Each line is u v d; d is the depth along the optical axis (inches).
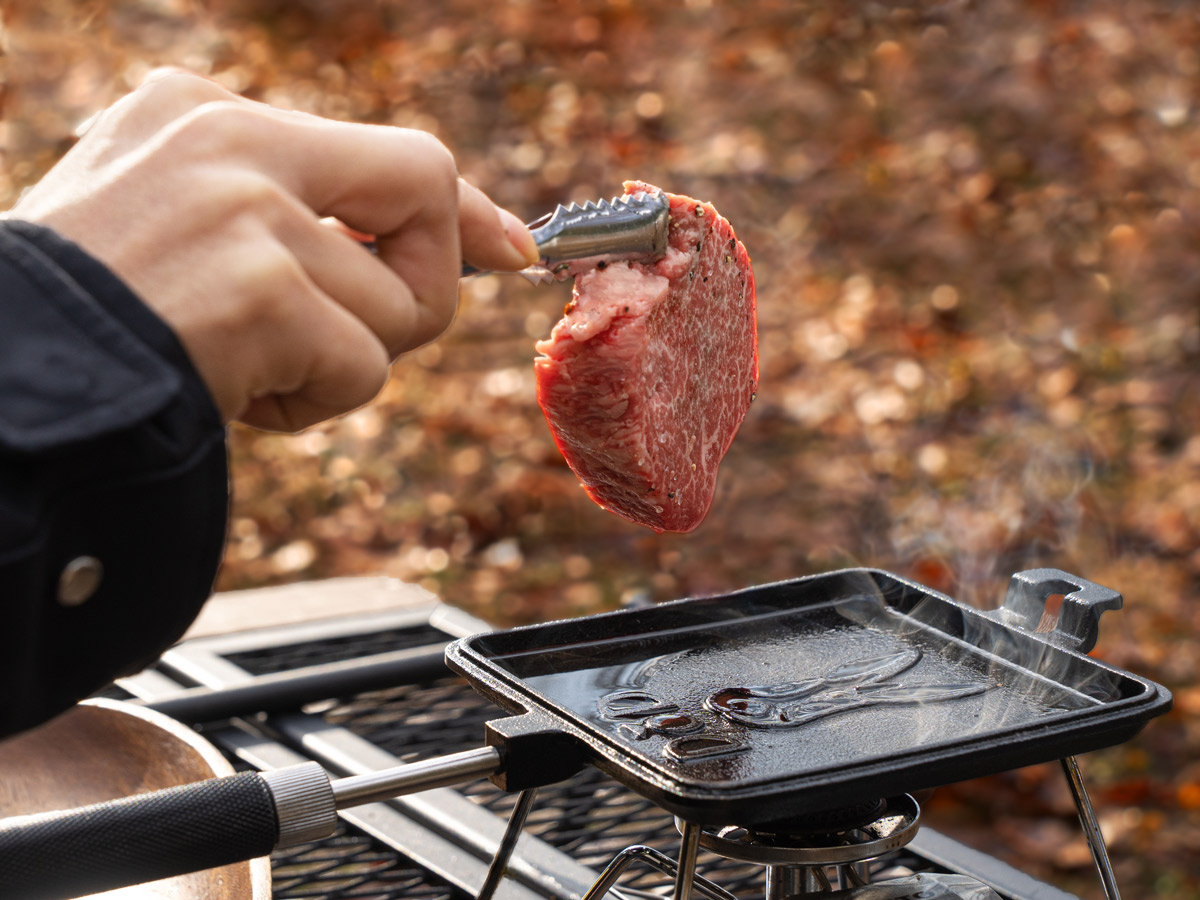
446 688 76.1
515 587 152.5
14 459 22.2
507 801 63.1
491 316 208.5
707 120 257.9
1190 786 117.2
